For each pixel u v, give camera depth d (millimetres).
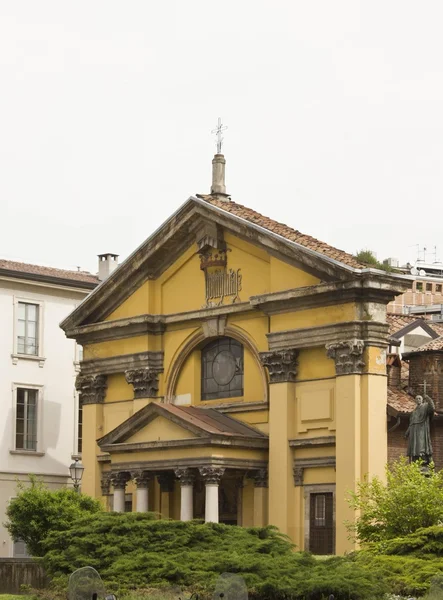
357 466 43219
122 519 34656
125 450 47812
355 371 43812
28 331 60906
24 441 60062
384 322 44469
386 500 36688
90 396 53625
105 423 53250
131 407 52156
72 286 62438
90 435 53250
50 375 61406
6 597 33219
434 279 88438
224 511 47969
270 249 46812
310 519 45031
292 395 45906
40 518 45656
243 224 47531
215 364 49844
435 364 45938
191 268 50531
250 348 47844
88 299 53438
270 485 45812
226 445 45219
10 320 60156
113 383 53312
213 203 49906
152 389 51188
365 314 44062
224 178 51844
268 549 33906
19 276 60312
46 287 61625
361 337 43938
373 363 43938
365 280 43750
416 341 51844
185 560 32500
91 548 33625
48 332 61625
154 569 31891
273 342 46375
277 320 46594
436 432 45125
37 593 33000
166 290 51500
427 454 42875
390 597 30266
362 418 43625
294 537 45156
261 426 47000
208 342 50062
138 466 47562
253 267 47938
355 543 41000
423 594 30594
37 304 61375
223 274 49062
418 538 34219
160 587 30922
